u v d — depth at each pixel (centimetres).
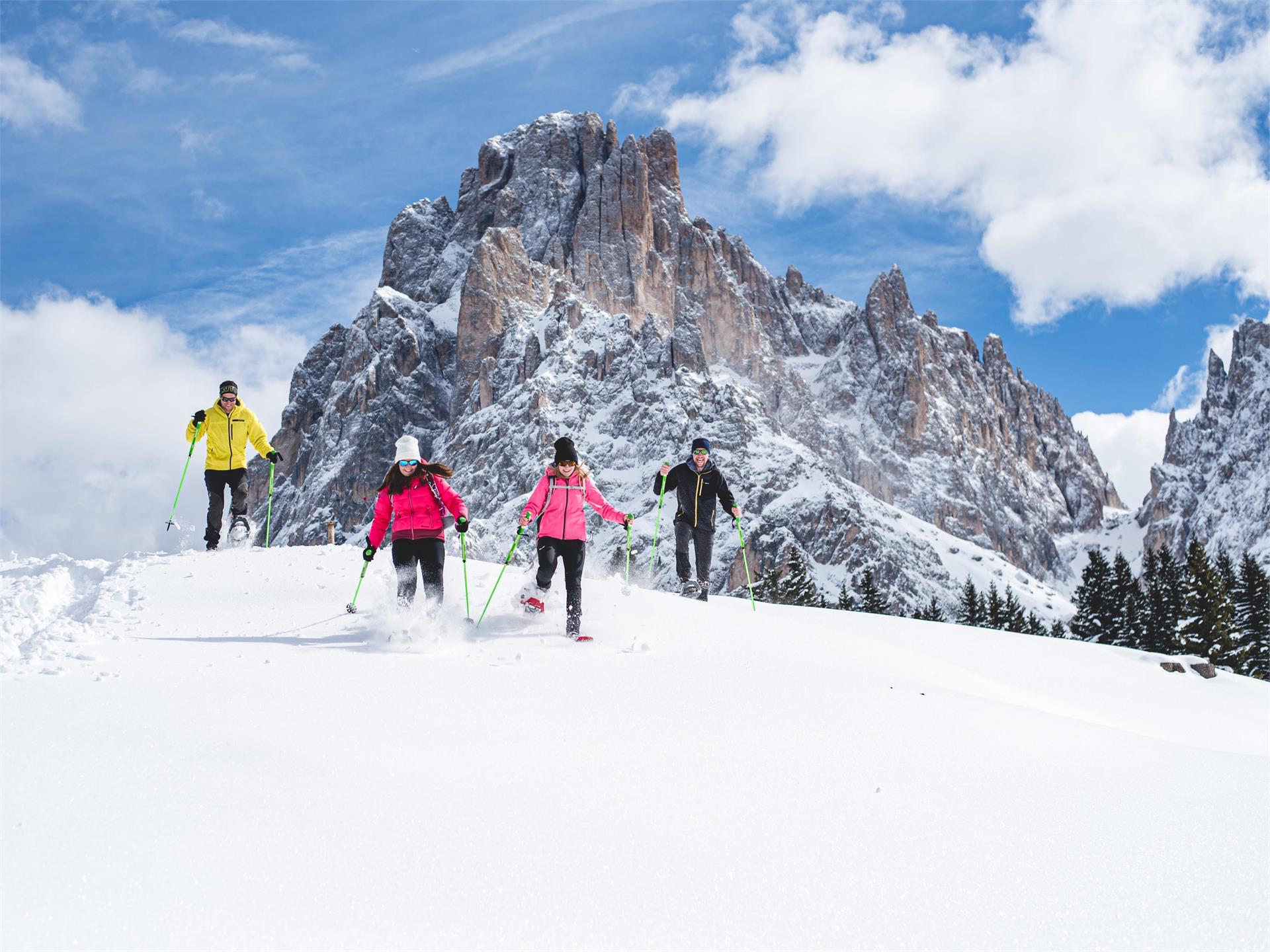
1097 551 9200
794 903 456
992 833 551
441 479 1048
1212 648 6788
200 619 1041
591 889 453
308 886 432
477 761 602
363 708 689
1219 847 545
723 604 1505
